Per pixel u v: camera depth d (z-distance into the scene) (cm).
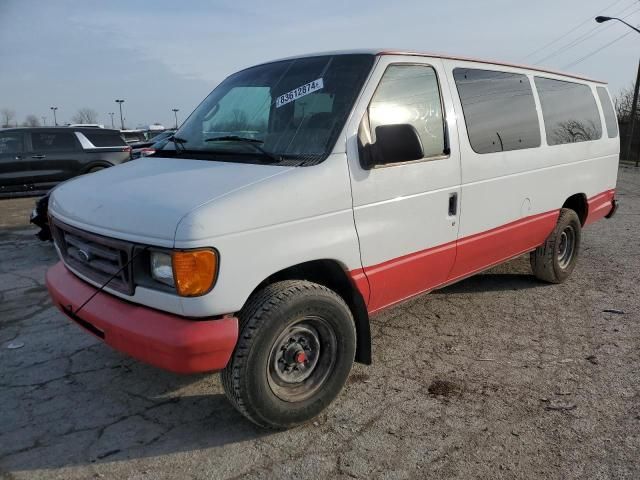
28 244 803
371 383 367
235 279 263
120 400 344
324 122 323
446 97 387
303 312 293
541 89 509
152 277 267
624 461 285
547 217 516
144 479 270
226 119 375
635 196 1375
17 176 1166
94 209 294
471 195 404
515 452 292
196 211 253
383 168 332
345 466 281
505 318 487
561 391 357
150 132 2562
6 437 302
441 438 305
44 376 374
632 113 2791
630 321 481
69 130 1223
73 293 310
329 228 304
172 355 257
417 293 387
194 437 305
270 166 304
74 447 294
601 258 703
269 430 311
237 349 276
